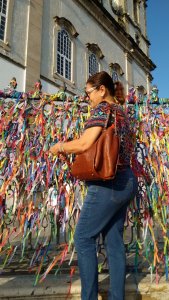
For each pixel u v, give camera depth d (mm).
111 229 2314
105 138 2137
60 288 2502
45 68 13352
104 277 2734
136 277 2803
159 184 3102
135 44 22016
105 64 18406
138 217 3043
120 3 22562
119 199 2174
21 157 3266
